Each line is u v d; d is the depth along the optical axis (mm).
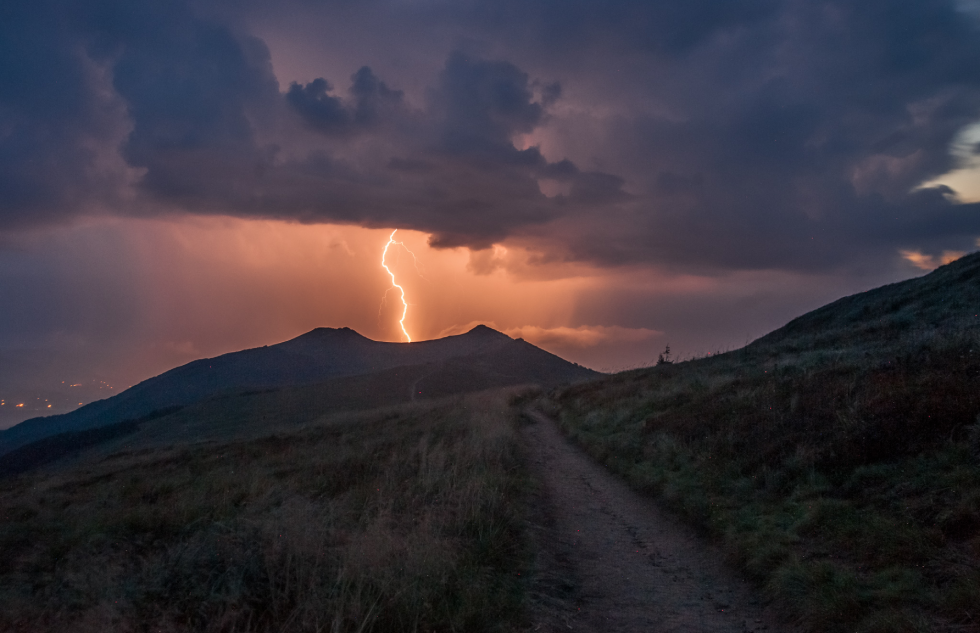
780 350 23609
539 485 12844
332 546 6430
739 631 5945
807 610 5863
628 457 14844
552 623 5973
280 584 5633
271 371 167500
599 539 9336
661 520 10344
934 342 12062
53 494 16156
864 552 6496
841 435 9328
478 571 6660
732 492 9938
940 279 27812
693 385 19453
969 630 4691
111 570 6016
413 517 8133
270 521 6672
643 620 6242
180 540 7277
